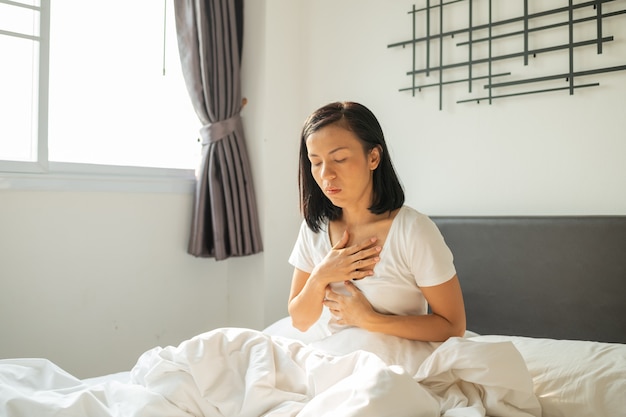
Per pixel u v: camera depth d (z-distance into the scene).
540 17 2.14
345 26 2.80
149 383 1.22
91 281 2.43
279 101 2.89
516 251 2.07
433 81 2.46
